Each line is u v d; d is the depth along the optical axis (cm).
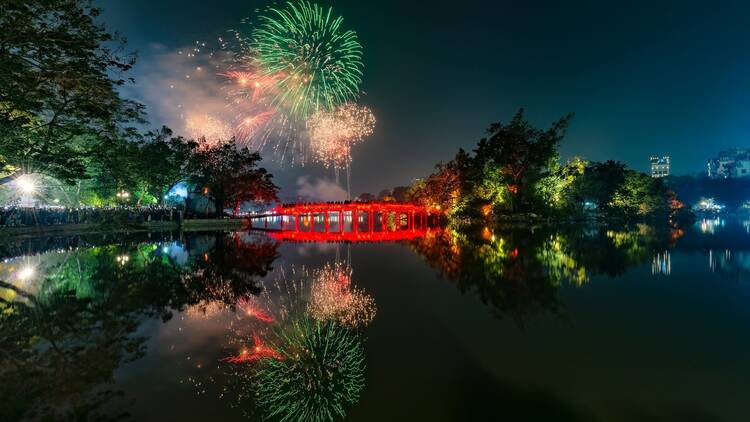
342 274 2422
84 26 2622
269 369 1004
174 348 1138
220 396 860
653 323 1341
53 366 1006
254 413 789
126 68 2905
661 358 1042
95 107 2994
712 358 1041
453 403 835
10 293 1766
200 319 1433
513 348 1138
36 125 3059
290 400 844
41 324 1337
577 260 2808
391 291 1920
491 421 762
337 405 826
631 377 938
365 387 909
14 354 1081
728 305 1560
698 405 814
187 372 981
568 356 1075
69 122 3125
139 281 2075
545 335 1243
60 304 1591
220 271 2491
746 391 865
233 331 1299
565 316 1441
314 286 2044
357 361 1062
